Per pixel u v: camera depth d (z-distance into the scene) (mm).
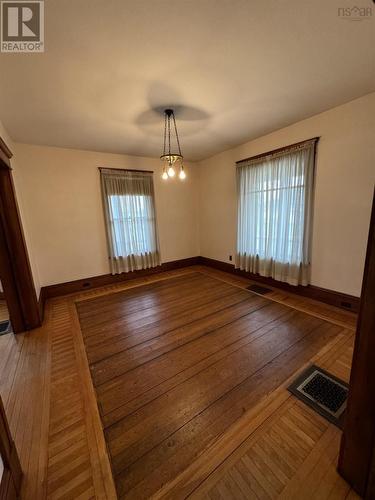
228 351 2162
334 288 2951
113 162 4145
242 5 1253
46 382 1853
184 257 5391
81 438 1378
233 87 2092
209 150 4289
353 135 2521
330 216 2859
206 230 5277
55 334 2578
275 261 3602
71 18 1287
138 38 1456
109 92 2082
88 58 1622
